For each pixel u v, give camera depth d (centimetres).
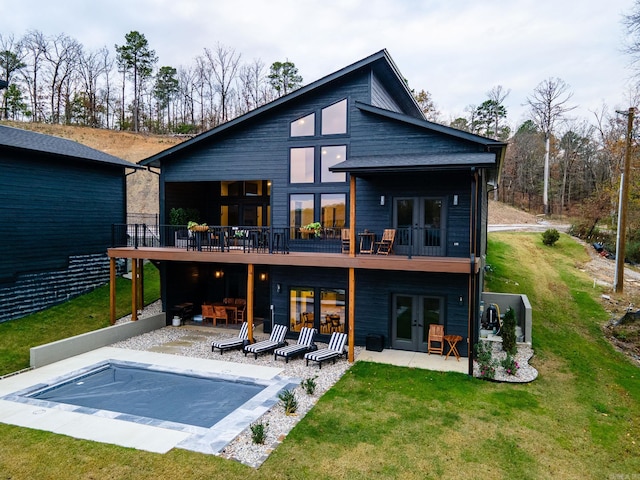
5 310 1297
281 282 1356
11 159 1330
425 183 1194
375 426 724
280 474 580
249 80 5897
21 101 4934
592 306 1539
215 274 1678
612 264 2162
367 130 1262
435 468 604
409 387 905
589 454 656
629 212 2386
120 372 1037
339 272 1280
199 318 1553
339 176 1297
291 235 1349
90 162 1608
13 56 5006
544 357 1119
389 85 1450
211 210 1733
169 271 1503
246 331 1255
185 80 5928
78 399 871
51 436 685
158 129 5531
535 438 696
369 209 1254
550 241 2353
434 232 1186
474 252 976
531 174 4509
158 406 834
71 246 1552
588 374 1010
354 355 1152
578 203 3962
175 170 1497
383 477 580
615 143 2942
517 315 1405
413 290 1190
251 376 977
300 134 1341
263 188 1655
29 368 1016
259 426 667
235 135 1416
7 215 1312
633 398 887
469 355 986
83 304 1507
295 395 862
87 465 598
